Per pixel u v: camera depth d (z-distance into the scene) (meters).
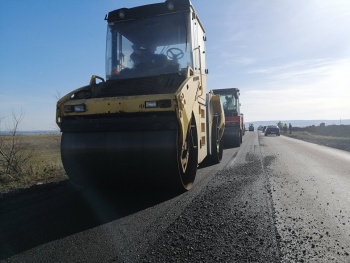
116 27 6.34
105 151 4.84
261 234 3.37
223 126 10.48
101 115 4.97
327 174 7.52
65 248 3.03
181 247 3.02
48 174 7.44
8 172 7.06
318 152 13.84
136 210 4.34
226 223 3.73
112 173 5.04
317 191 5.58
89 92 5.55
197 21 6.60
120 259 2.77
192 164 5.90
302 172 7.79
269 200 4.86
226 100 18.77
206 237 3.28
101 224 3.74
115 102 4.81
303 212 4.24
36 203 4.73
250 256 2.81
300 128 71.31
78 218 3.99
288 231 3.47
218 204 4.60
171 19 6.04
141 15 6.18
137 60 6.14
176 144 4.62
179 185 5.04
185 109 4.90
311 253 2.89
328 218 3.98
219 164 9.35
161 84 5.24
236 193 5.34
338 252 2.92
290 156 11.81
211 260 2.73
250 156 11.64
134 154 4.73
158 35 6.10
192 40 5.94
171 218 3.95
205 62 7.44
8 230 3.56
